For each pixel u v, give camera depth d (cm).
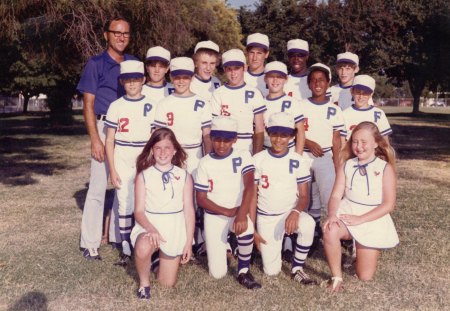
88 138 1736
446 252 421
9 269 381
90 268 389
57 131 2080
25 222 537
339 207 380
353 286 350
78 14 868
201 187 366
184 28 1083
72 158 1149
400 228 502
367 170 366
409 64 3050
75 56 1037
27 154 1225
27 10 811
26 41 951
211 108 431
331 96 532
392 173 363
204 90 476
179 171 362
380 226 359
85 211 423
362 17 2689
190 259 407
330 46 2833
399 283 353
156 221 349
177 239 347
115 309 309
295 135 427
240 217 346
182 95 416
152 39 1031
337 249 347
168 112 412
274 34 3127
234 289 344
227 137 357
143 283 332
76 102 5872
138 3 920
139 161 357
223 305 315
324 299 325
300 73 504
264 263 376
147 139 421
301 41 492
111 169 413
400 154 1212
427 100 6975
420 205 611
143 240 330
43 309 308
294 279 364
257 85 482
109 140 416
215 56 466
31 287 345
